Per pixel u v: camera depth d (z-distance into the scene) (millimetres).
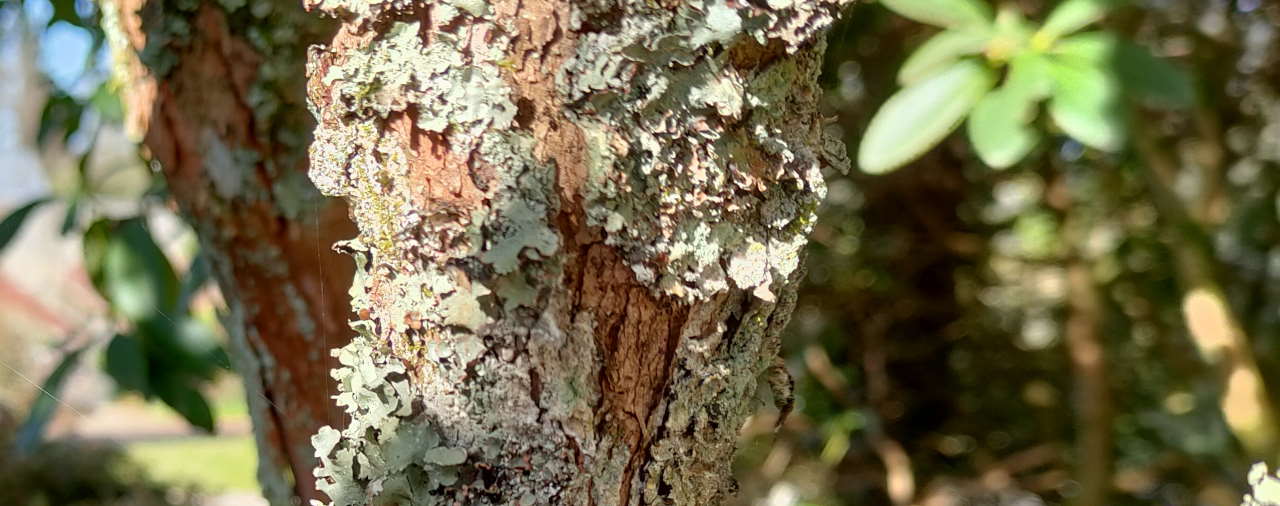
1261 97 1702
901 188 1843
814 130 620
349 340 779
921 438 1950
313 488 789
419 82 578
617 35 576
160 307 1096
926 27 1533
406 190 584
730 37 580
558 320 585
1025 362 1979
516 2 576
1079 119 811
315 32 745
